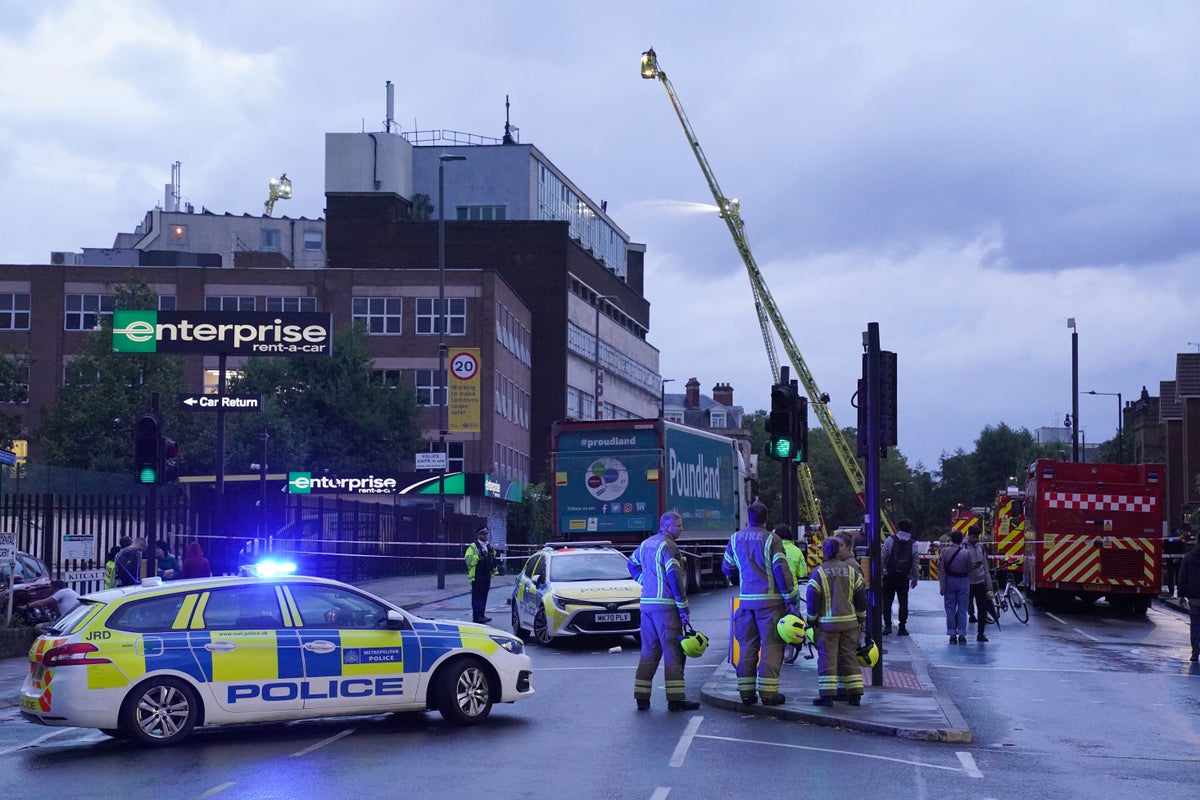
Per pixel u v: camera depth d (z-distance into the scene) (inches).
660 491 1309.1
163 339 1341.0
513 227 3491.6
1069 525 1264.8
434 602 1422.2
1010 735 519.2
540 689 667.4
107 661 491.8
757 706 568.1
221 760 468.4
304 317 1343.5
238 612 516.1
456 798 395.2
